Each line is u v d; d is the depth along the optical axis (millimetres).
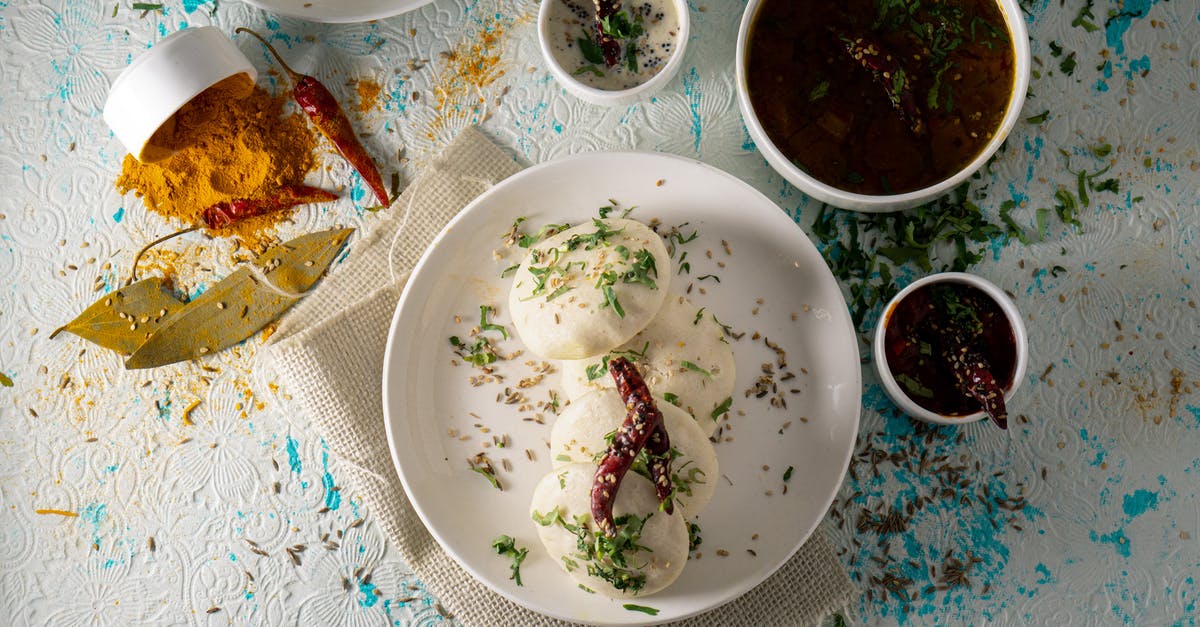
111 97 648
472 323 673
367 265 690
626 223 636
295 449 695
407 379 663
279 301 691
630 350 630
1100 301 685
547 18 656
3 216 704
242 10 698
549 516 615
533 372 672
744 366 668
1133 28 685
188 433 699
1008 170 685
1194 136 684
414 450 662
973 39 634
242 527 696
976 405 646
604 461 581
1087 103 685
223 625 696
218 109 685
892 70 623
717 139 690
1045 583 682
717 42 690
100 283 701
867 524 683
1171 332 683
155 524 699
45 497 703
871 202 630
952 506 684
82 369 703
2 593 702
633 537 599
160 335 689
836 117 641
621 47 659
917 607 683
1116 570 681
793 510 661
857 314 684
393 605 691
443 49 698
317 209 697
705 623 667
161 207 697
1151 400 682
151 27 703
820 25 641
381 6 677
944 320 650
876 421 684
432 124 697
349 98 697
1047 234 684
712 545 662
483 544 661
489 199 655
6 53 703
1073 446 683
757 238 664
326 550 693
